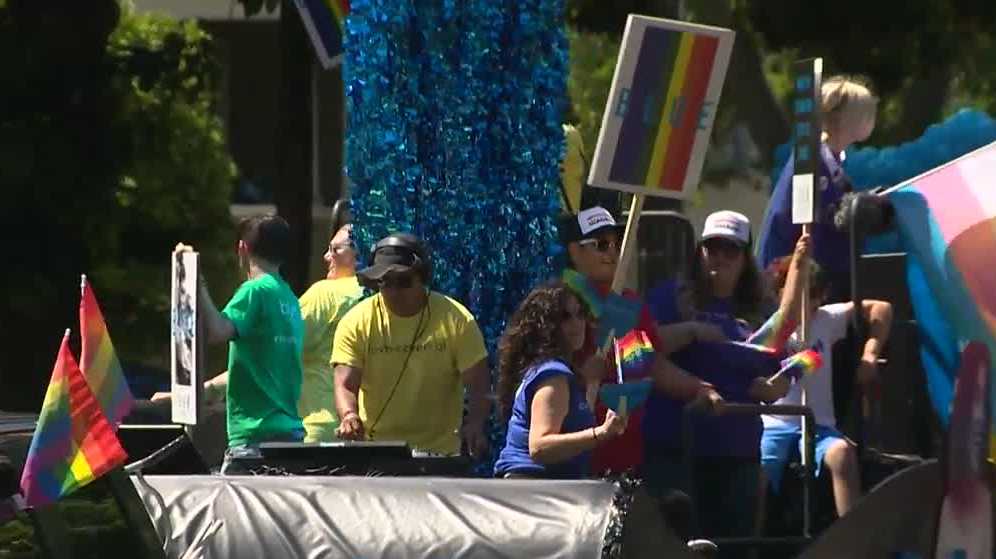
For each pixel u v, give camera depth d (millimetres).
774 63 86375
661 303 31609
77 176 55000
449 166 33312
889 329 32281
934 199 32375
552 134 34438
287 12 54312
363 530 23062
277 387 33188
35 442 21672
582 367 28031
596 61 84250
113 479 22906
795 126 31672
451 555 22609
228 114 83062
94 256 57062
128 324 61156
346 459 27141
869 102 34844
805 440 30406
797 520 32000
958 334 31875
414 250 30719
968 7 67375
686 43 31453
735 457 30828
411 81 32906
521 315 27219
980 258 31594
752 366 30891
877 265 33312
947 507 27750
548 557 22422
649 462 31109
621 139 31219
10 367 55594
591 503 22938
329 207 83250
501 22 33656
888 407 32688
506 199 33906
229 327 32562
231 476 24453
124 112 56250
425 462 27422
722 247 31594
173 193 63094
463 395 31828
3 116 54219
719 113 82562
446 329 31000
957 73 80688
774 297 33125
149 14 65438
